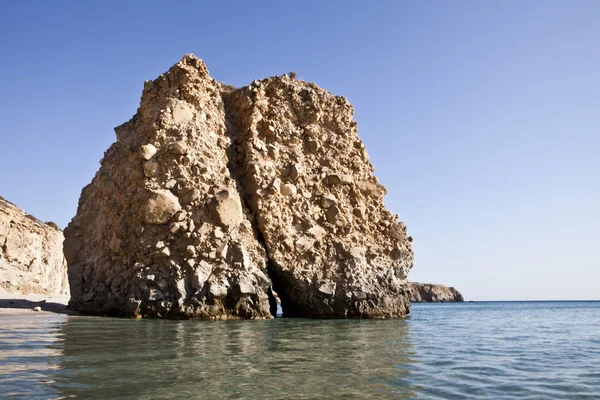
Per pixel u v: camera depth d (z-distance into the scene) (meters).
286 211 21.14
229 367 7.72
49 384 6.33
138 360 8.15
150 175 19.22
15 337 10.91
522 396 6.57
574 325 22.64
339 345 10.86
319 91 25.19
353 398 6.04
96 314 18.95
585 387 7.24
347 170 23.64
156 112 21.27
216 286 17.50
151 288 17.53
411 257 23.61
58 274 42.09
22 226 37.50
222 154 21.58
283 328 14.55
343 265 21.17
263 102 23.31
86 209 23.09
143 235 18.66
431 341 12.60
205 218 18.72
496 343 12.95
